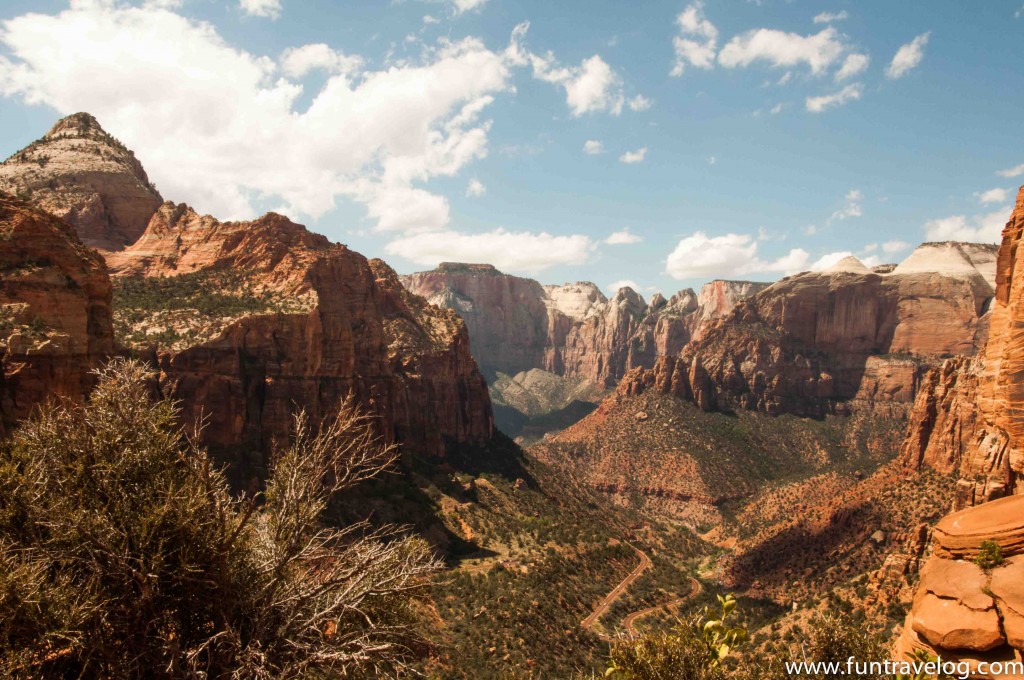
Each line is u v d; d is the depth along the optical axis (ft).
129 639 39.81
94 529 39.73
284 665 41.52
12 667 35.01
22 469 43.62
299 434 50.70
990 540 39.17
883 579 187.42
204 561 41.39
